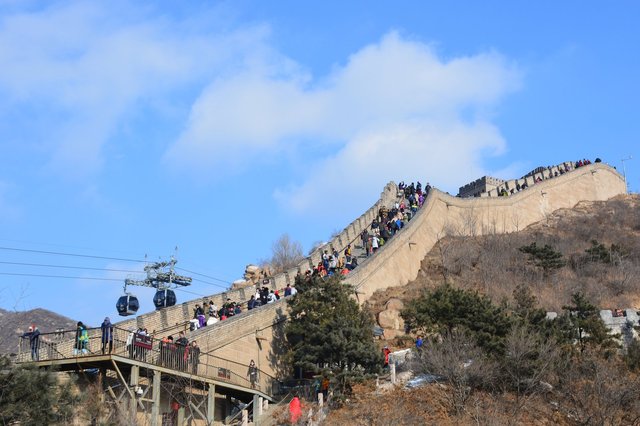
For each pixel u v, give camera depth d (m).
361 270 68.12
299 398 50.16
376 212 89.06
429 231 82.69
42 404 34.69
